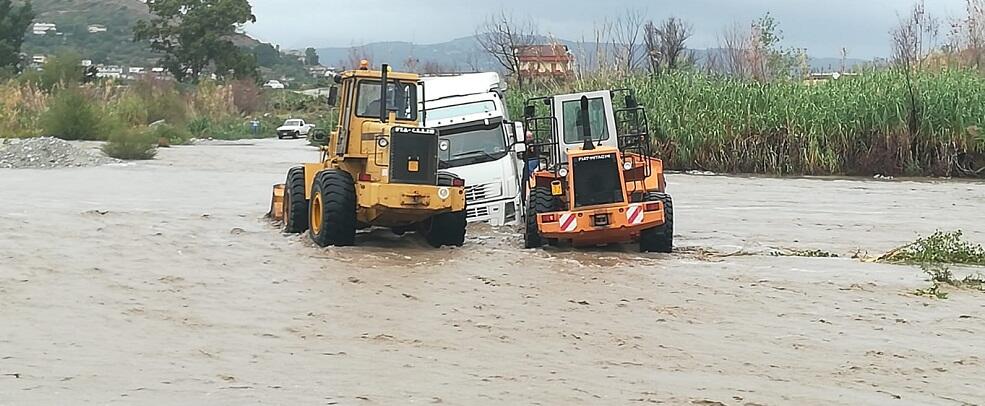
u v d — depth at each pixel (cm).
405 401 649
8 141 3531
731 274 1189
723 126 3125
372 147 1371
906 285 1125
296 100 8838
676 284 1118
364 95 1423
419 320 912
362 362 755
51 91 6069
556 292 1061
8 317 889
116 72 10500
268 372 720
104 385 674
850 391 703
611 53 3400
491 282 1116
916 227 1767
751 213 1972
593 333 874
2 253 1248
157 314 921
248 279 1112
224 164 3484
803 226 1766
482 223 1638
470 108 1714
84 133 4894
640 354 805
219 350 787
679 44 3750
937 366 779
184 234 1491
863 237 1627
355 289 1059
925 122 3006
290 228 1513
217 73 9494
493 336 855
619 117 1647
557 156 1476
